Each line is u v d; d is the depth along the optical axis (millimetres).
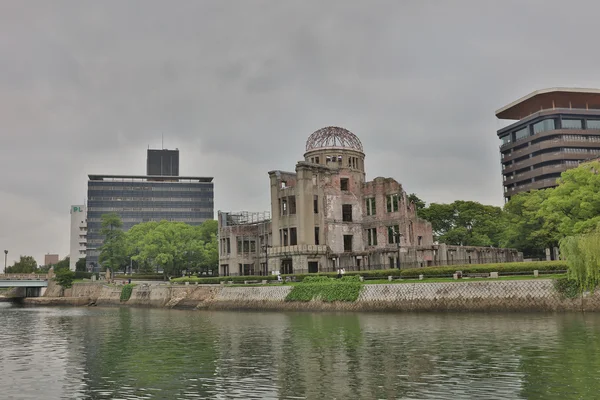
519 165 158250
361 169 97938
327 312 63031
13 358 34438
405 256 86250
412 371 26297
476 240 113312
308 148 99188
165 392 23969
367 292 62250
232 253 100438
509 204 111375
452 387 22891
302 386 24109
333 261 88750
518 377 24141
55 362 32625
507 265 58000
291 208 89750
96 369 29875
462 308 54312
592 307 47438
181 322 57531
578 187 70625
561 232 71750
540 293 50500
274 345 36656
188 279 92562
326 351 33156
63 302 113938
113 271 142250
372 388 23281
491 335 36688
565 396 20984
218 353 34156
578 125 153000
